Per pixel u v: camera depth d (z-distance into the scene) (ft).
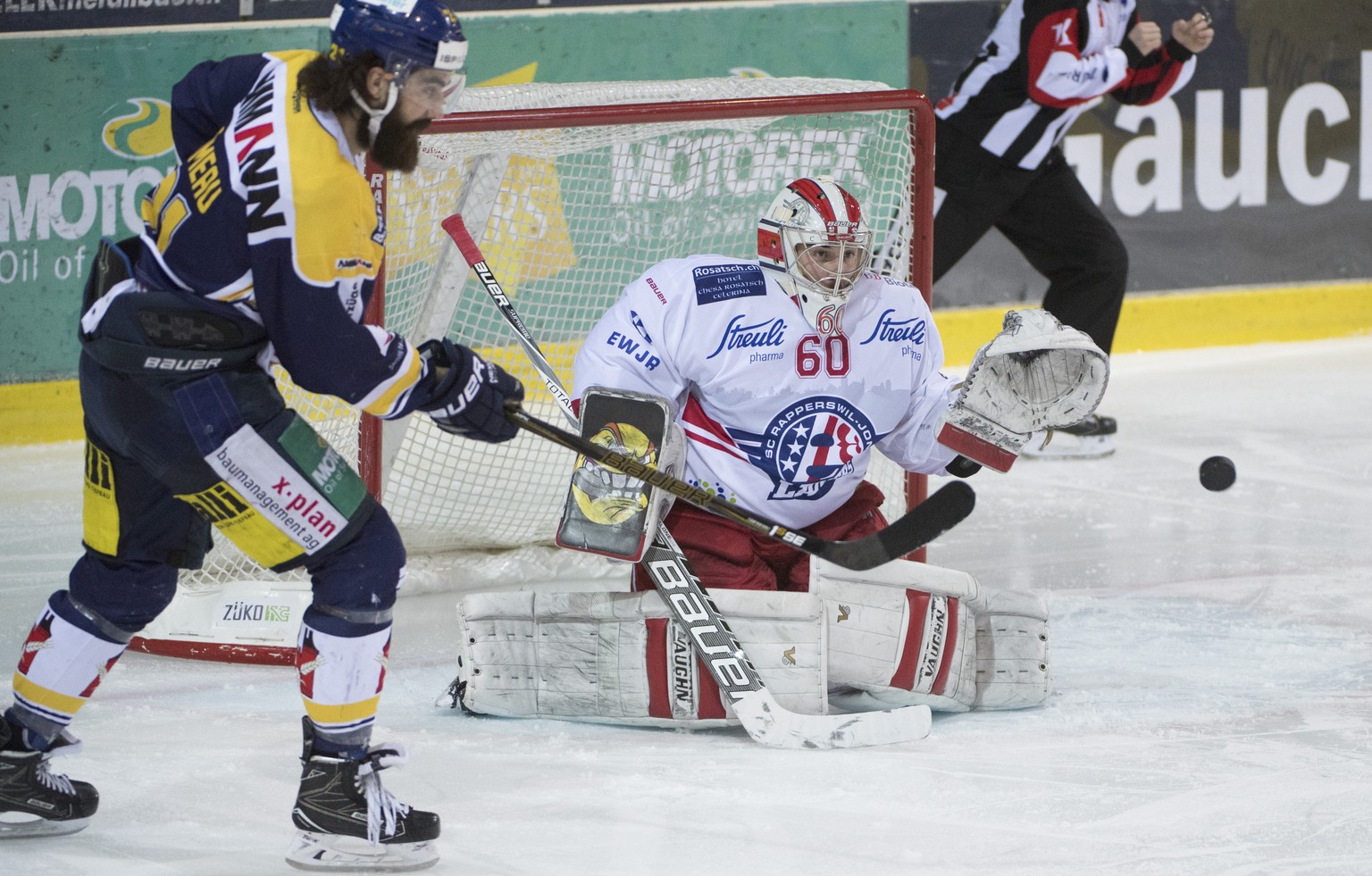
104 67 73.61
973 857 28.63
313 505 27.48
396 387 27.17
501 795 32.04
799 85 52.85
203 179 26.43
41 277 73.05
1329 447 72.84
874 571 36.50
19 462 69.46
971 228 68.33
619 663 36.35
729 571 37.68
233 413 26.84
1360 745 35.65
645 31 84.74
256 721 37.45
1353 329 100.73
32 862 28.37
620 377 37.09
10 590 49.16
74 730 36.37
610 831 29.99
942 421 36.50
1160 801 31.78
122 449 27.45
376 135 27.12
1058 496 64.54
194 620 43.42
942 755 34.83
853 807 31.30
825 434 37.81
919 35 89.51
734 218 55.93
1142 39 67.00
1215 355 96.07
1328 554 55.36
